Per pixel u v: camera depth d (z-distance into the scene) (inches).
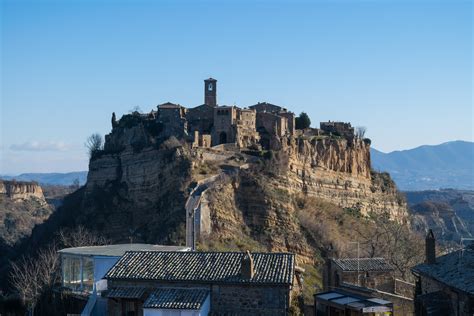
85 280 2444.6
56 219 6077.8
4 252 6112.2
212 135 5910.4
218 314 1892.2
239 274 1929.1
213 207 4783.5
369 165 7386.8
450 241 4079.7
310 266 4808.1
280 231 5014.8
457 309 1726.1
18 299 2967.5
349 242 5123.0
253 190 5172.2
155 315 1863.9
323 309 2145.7
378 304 1964.8
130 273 2010.3
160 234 4586.6
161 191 5290.4
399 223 6796.3
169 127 5930.1
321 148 6461.6
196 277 1939.0
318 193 6151.6
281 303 1875.0
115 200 5659.5
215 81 6742.1
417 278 2246.6
